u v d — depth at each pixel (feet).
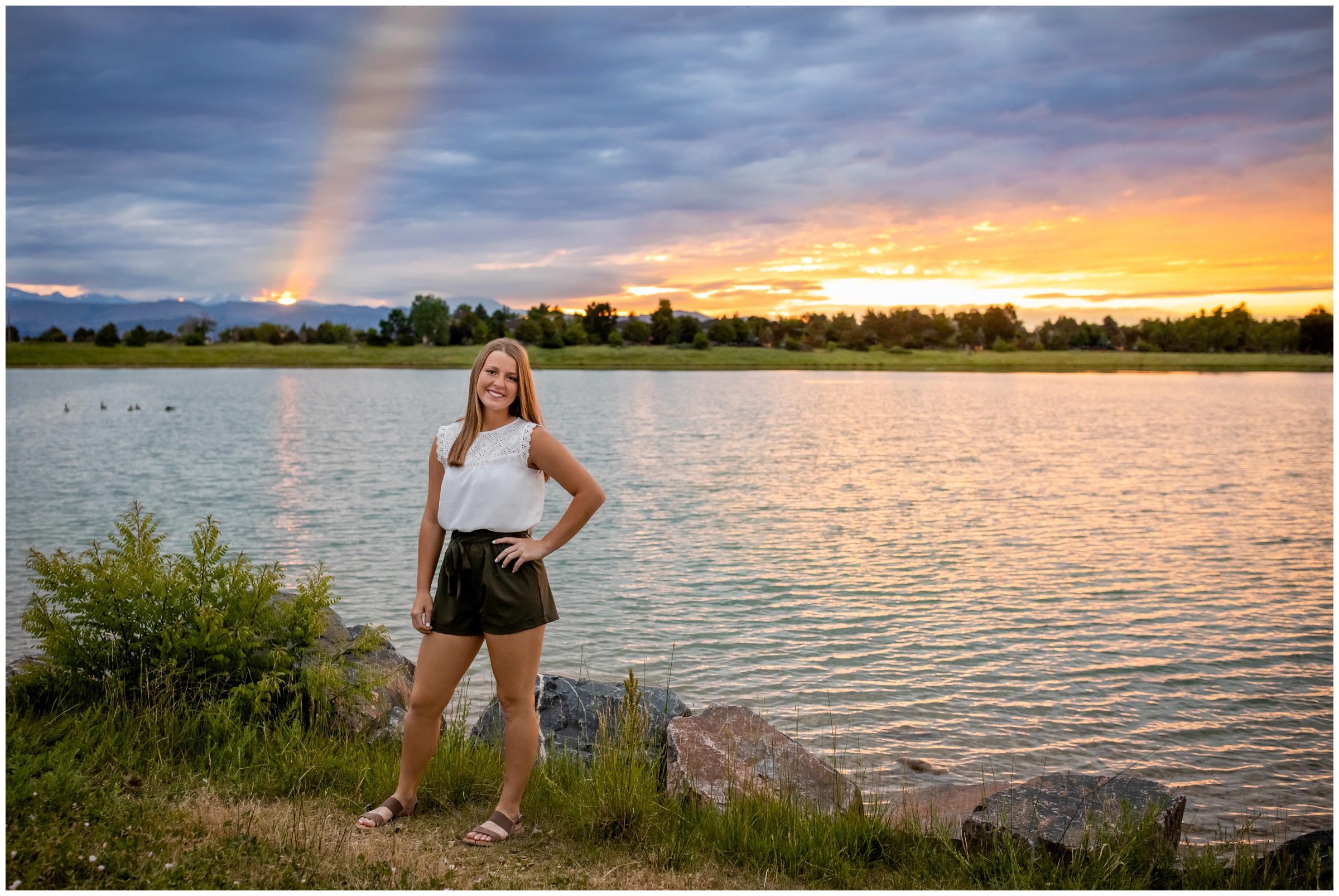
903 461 103.55
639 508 68.03
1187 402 243.40
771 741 17.43
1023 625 36.91
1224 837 18.83
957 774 22.95
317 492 74.38
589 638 34.47
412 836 13.10
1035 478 88.38
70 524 57.72
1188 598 41.65
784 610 38.70
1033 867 12.84
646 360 553.64
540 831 13.67
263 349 551.59
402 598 39.22
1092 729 26.11
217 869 11.25
